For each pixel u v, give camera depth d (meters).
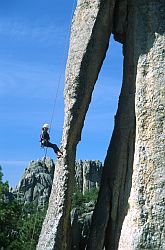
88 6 29.69
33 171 117.44
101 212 29.58
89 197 65.44
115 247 28.19
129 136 29.44
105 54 30.36
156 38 28.94
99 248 29.00
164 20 29.19
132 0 30.56
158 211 26.70
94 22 29.12
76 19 30.00
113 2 29.98
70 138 28.17
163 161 27.28
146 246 26.34
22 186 114.44
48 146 27.91
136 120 28.62
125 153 29.42
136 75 29.08
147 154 27.70
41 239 27.45
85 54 28.81
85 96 28.67
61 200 27.50
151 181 27.27
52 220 27.42
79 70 28.66
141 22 29.55
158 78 28.33
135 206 27.31
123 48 31.67
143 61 28.92
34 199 110.69
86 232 30.97
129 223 27.41
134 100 29.31
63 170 27.84
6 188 59.56
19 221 62.78
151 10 29.42
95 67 29.23
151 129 27.91
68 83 28.83
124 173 29.19
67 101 28.67
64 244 27.56
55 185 28.09
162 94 28.06
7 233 53.81
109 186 29.88
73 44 29.42
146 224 26.72
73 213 30.55
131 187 28.16
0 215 53.22
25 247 59.22
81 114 28.58
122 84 31.05
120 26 31.17
